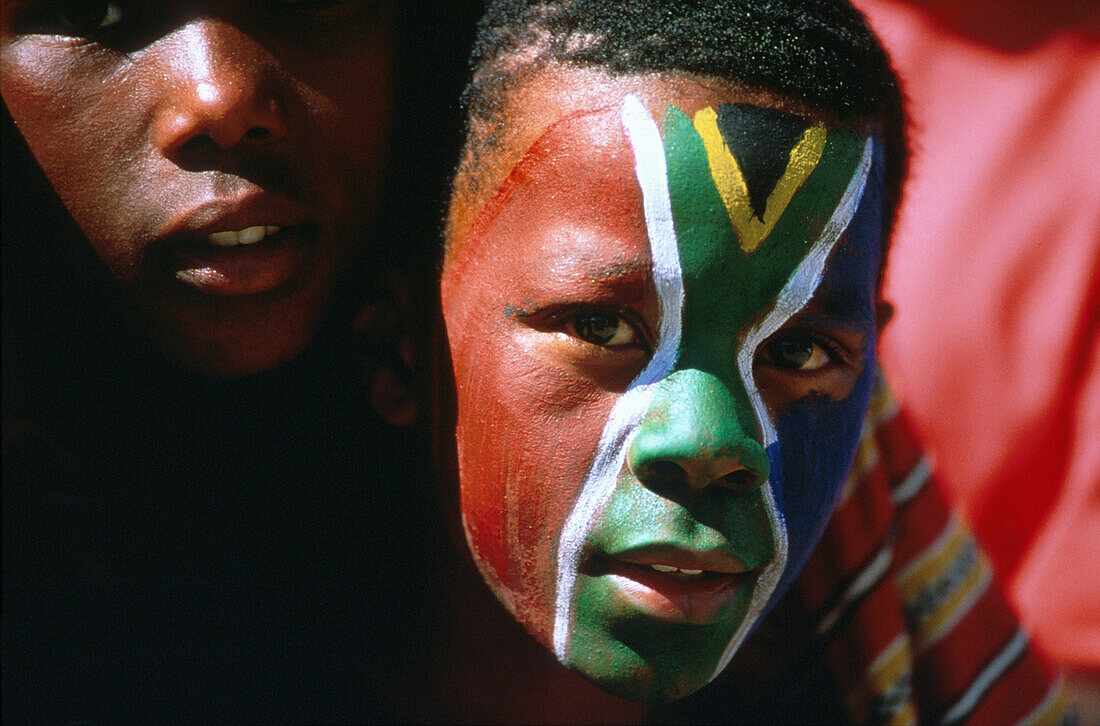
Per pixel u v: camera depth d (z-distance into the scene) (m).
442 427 1.37
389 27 1.35
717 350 1.25
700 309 1.24
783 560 1.29
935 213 2.58
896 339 2.52
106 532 1.53
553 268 1.25
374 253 1.41
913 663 1.67
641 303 1.24
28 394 1.49
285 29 1.29
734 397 1.24
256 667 1.52
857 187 1.29
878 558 1.62
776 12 1.30
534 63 1.30
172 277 1.30
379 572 1.52
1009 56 2.65
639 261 1.23
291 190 1.31
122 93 1.28
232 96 1.25
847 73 1.31
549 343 1.26
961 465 2.45
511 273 1.28
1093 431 2.39
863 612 1.61
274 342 1.33
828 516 1.35
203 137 1.27
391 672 1.51
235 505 1.54
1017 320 2.47
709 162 1.23
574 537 1.26
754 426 1.25
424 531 1.47
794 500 1.29
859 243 1.29
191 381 1.44
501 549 1.32
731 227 1.23
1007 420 2.44
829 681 1.64
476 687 1.49
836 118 1.28
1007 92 2.62
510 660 1.48
